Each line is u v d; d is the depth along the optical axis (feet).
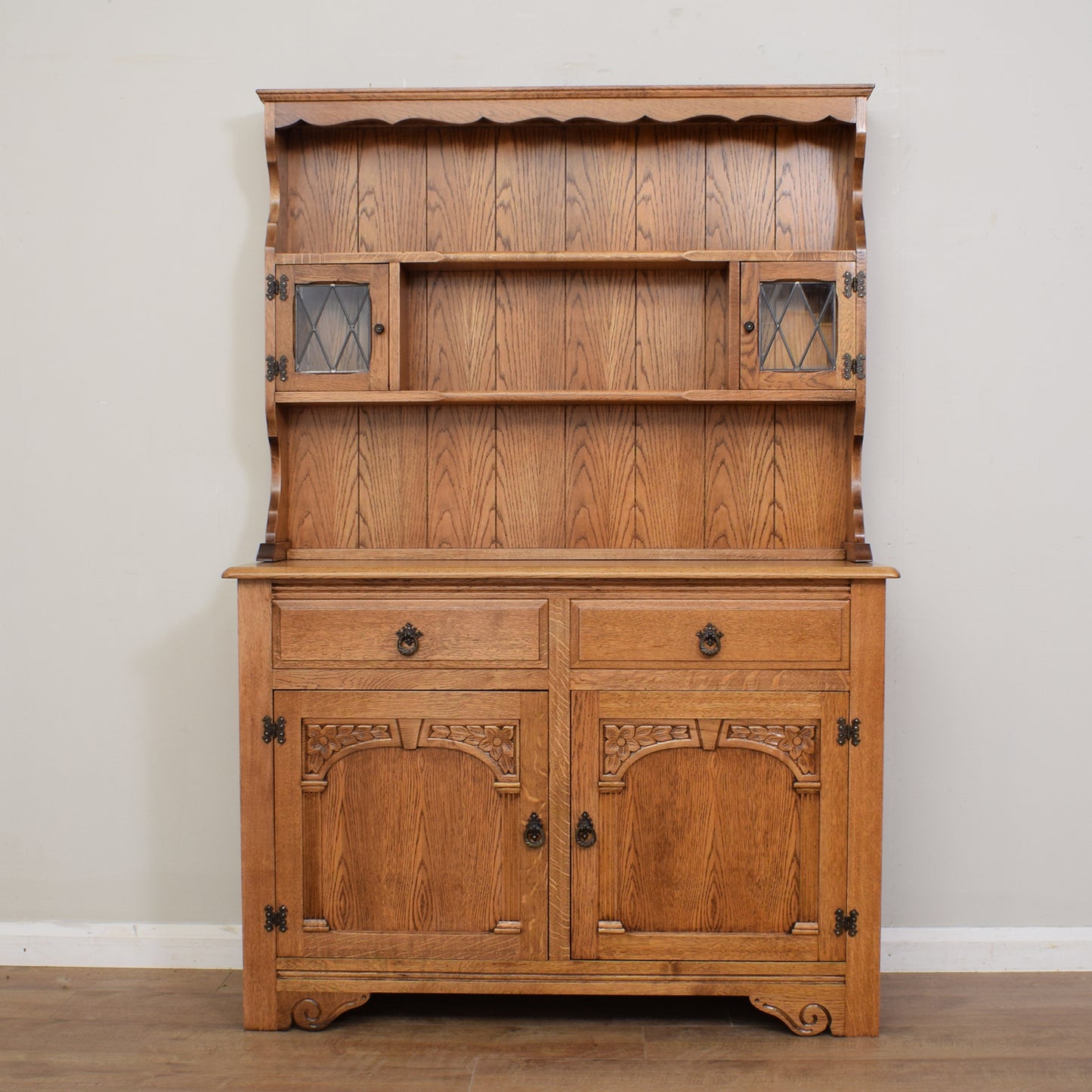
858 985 6.45
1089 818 7.64
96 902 7.80
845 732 6.38
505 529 7.54
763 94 7.03
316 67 7.59
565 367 7.50
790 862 6.44
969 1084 5.96
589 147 7.45
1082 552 7.59
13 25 7.61
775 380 6.91
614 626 6.38
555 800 6.44
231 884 7.77
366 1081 5.98
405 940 6.51
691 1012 6.91
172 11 7.58
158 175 7.63
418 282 7.48
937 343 7.54
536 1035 6.57
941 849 7.67
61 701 7.79
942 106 7.48
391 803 6.49
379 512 7.55
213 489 7.71
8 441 7.74
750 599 6.38
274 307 7.00
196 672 7.74
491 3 7.54
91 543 7.74
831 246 7.42
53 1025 6.71
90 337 7.68
